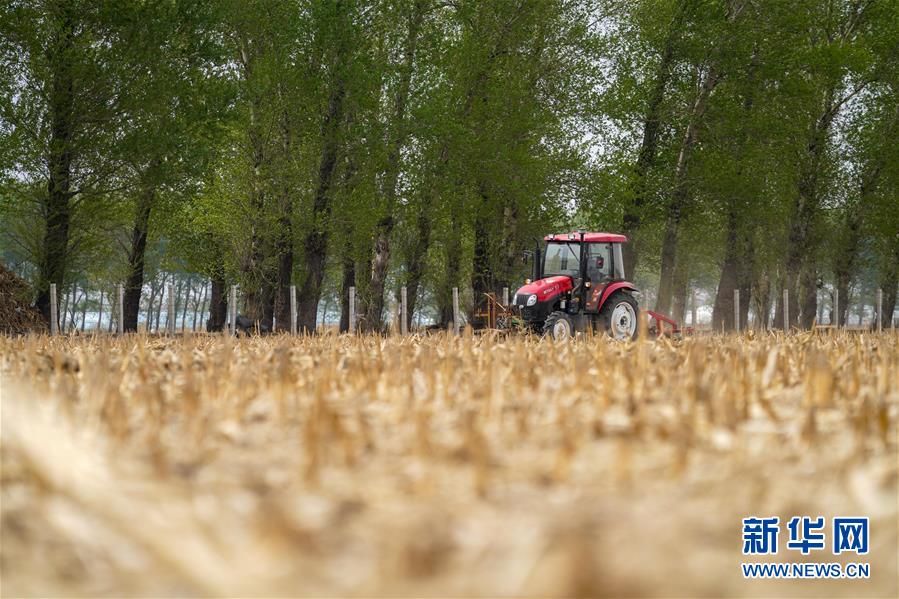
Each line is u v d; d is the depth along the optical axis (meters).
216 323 95.81
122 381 9.95
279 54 68.38
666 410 6.88
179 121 63.50
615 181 78.81
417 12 71.81
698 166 84.00
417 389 8.83
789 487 4.80
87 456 4.96
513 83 76.44
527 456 5.40
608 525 3.85
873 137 95.69
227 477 5.01
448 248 93.25
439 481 4.84
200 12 65.38
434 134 69.44
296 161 69.44
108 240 70.31
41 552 3.78
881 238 106.81
